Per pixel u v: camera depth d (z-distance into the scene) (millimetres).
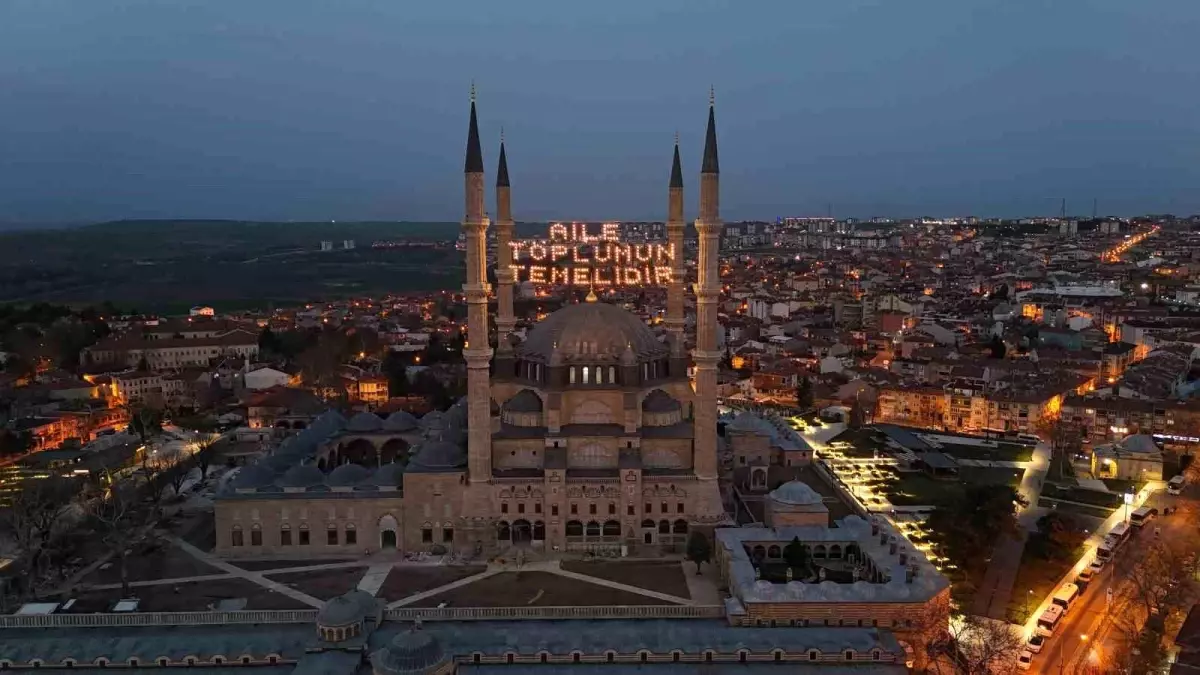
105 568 143750
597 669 105562
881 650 107375
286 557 149125
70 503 168375
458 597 130375
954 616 127812
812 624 115625
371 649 109250
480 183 145000
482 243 146125
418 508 150500
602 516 149875
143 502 175625
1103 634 126125
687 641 109125
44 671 105875
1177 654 110875
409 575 140125
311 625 120938
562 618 121125
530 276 169875
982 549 151375
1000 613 132000
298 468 155125
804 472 190125
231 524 149750
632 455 153000
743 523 158125
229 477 189625
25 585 135875
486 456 148875
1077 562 152125
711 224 145250
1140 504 183875
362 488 152375
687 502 149500
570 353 157500
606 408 156875
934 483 198125
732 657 107625
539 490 149625
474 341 147250
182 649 108438
